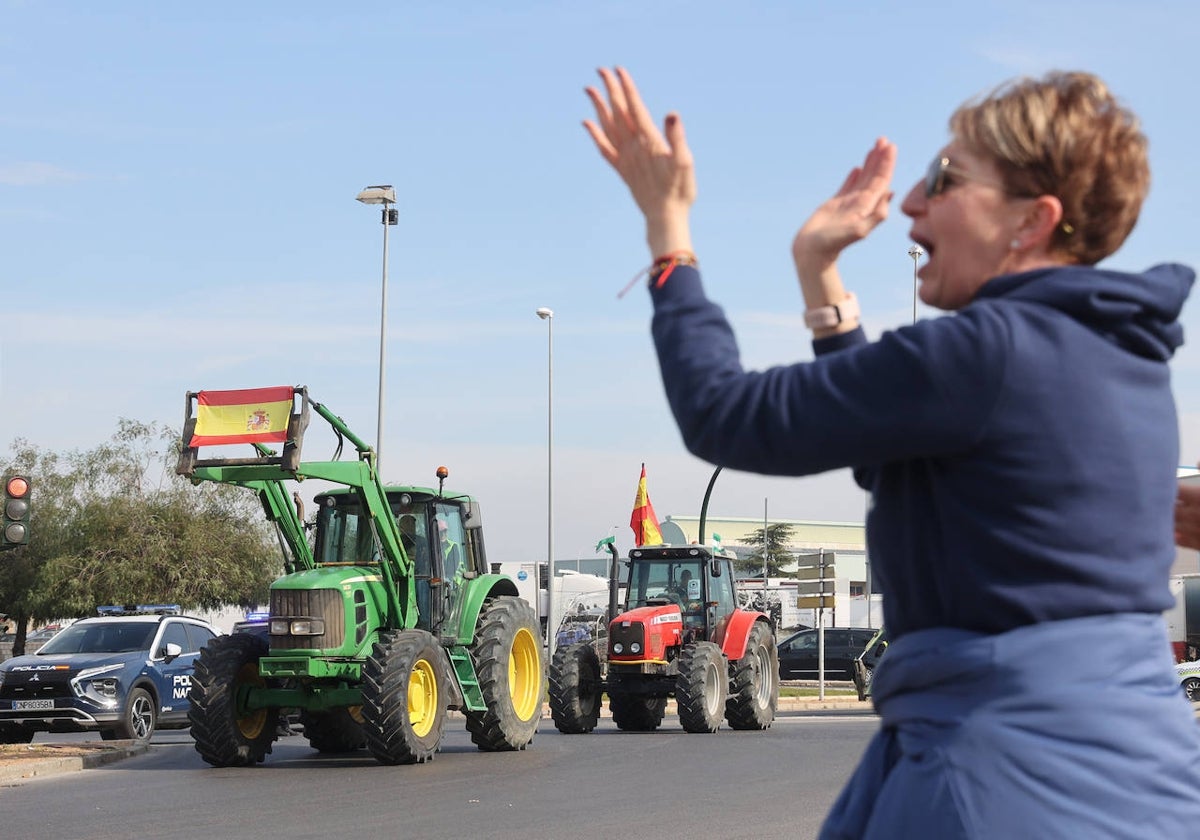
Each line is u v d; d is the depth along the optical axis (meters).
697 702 18.86
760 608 59.31
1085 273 1.75
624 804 10.17
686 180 1.94
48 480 44.09
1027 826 1.65
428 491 15.44
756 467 1.78
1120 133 1.83
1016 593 1.70
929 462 1.77
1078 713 1.67
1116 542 1.71
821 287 2.09
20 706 18.36
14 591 44.00
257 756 14.48
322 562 15.52
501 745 15.48
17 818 9.73
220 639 14.47
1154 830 1.66
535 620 16.38
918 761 1.73
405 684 13.69
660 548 21.30
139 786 12.01
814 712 27.72
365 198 31.19
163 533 42.97
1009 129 1.82
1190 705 1.80
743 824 9.04
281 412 14.17
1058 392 1.69
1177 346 1.84
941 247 1.91
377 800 10.57
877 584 1.89
